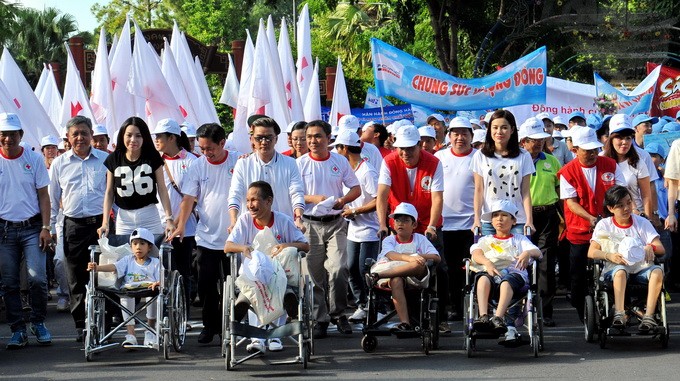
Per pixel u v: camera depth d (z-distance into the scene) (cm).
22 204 1150
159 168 1130
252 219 1027
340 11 4972
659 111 2288
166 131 1234
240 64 2664
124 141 1114
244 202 1083
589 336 1091
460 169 1240
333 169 1174
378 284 1052
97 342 1056
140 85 1723
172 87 1869
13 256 1148
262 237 1002
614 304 1055
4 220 1145
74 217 1172
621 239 1073
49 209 1168
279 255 984
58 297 1498
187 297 1245
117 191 1123
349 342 1131
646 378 902
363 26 4859
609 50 2914
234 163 1130
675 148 1301
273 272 962
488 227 1175
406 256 1041
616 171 1184
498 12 2945
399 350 1077
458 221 1239
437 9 2842
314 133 1167
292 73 1895
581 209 1167
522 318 1052
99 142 1412
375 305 1062
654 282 1035
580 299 1196
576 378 910
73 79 1833
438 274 1155
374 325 1052
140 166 1120
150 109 1736
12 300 1142
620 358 1008
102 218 1176
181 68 1995
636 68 3162
